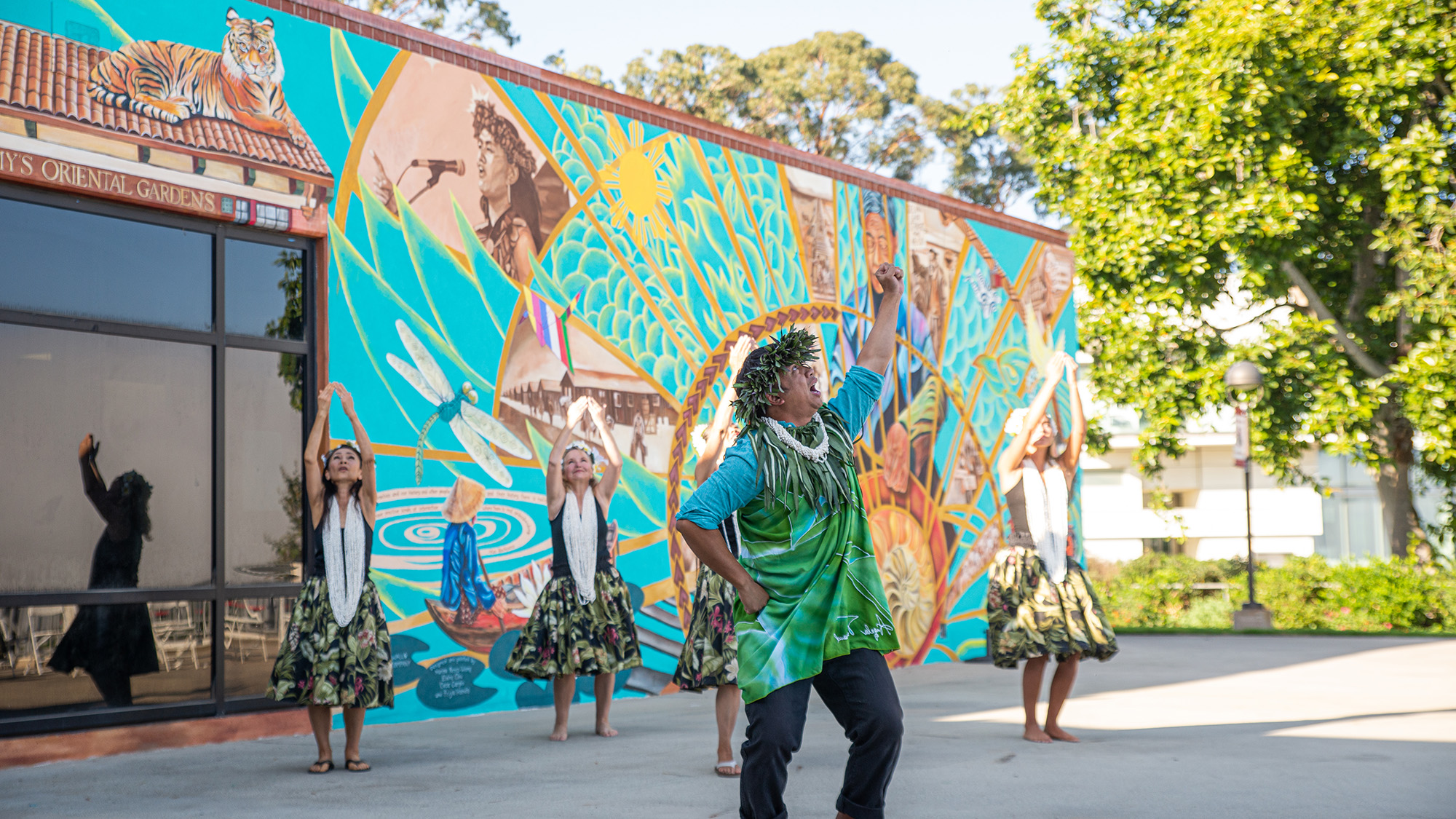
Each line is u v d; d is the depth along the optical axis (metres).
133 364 6.49
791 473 3.16
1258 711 7.37
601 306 8.85
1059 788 4.79
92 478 6.27
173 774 5.43
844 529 3.21
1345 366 16.47
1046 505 6.20
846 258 11.19
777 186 10.52
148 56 6.49
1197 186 16.44
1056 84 20.30
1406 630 15.26
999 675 10.28
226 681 6.71
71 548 6.16
